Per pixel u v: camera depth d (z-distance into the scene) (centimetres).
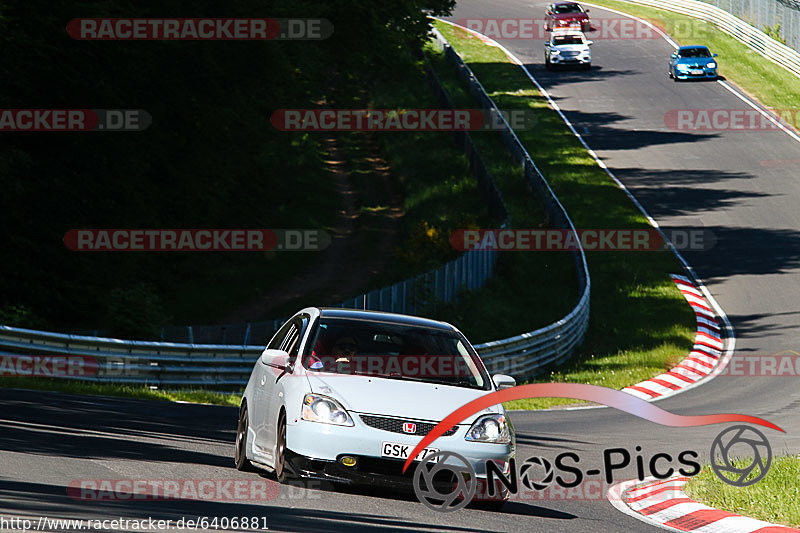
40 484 2878
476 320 10900
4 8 9925
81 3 10856
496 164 18162
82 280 10381
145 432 4347
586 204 16400
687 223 15612
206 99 12975
